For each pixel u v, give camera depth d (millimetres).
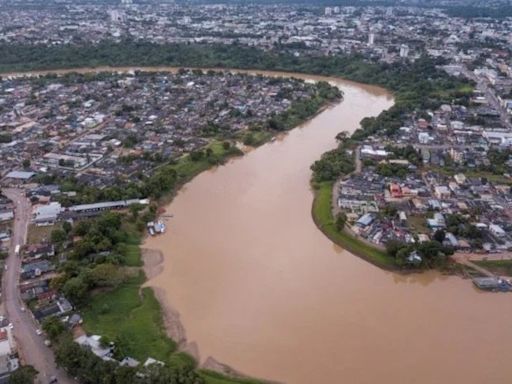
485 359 151875
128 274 186375
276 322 166500
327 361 150125
